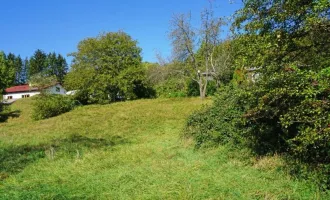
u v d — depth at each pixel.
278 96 5.54
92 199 5.78
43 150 10.55
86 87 32.50
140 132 14.46
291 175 6.23
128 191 6.07
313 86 4.98
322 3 4.82
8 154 10.02
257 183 6.02
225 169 7.11
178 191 5.82
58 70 90.69
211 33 25.45
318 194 5.28
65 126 17.41
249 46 6.21
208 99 25.06
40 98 27.08
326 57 5.70
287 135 6.76
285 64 5.64
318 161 5.88
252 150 7.84
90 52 32.59
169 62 32.38
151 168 7.53
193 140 10.27
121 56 33.28
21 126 19.94
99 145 11.27
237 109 8.88
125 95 33.06
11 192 6.18
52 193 6.02
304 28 5.55
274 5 5.79
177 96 32.66
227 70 25.53
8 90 61.31
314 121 4.94
